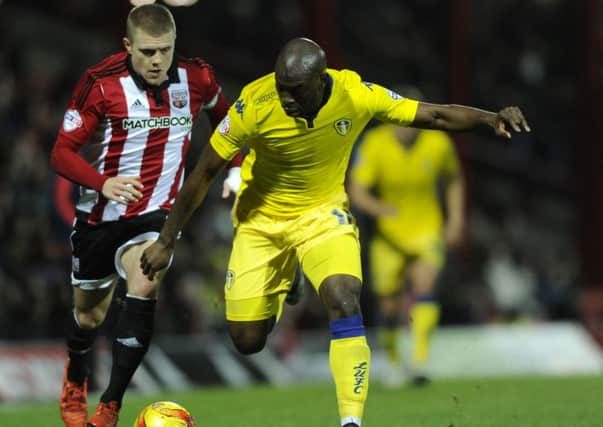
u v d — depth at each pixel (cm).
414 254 3481
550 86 7912
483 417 2394
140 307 1930
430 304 3400
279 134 1838
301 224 1931
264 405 2816
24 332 4084
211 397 3088
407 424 2292
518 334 4678
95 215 1995
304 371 4281
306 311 5041
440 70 7238
